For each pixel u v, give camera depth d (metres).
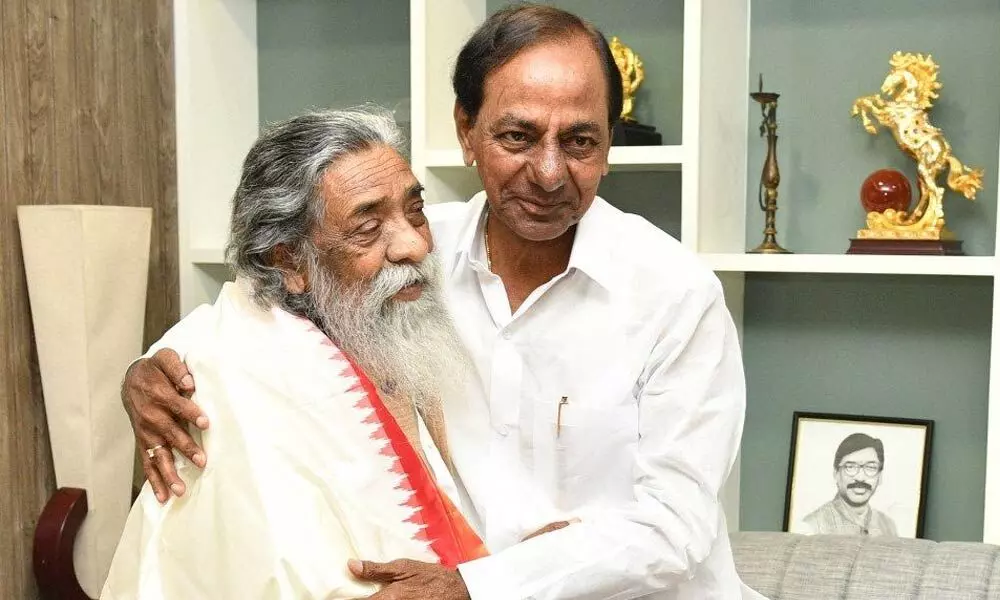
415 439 1.64
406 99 3.25
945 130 2.70
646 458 1.62
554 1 3.02
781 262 2.58
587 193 1.59
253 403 1.46
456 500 1.65
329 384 1.47
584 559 1.49
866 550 2.34
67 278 2.61
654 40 2.94
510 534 1.72
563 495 1.74
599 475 1.72
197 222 3.19
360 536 1.43
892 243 2.58
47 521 2.64
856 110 2.68
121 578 1.50
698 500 1.59
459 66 1.63
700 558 1.57
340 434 1.46
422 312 1.55
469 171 2.90
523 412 1.74
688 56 2.55
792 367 2.91
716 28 2.66
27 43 2.71
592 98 1.53
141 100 3.07
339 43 3.31
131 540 1.51
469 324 1.77
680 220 2.93
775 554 2.38
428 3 2.80
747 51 2.88
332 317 1.50
